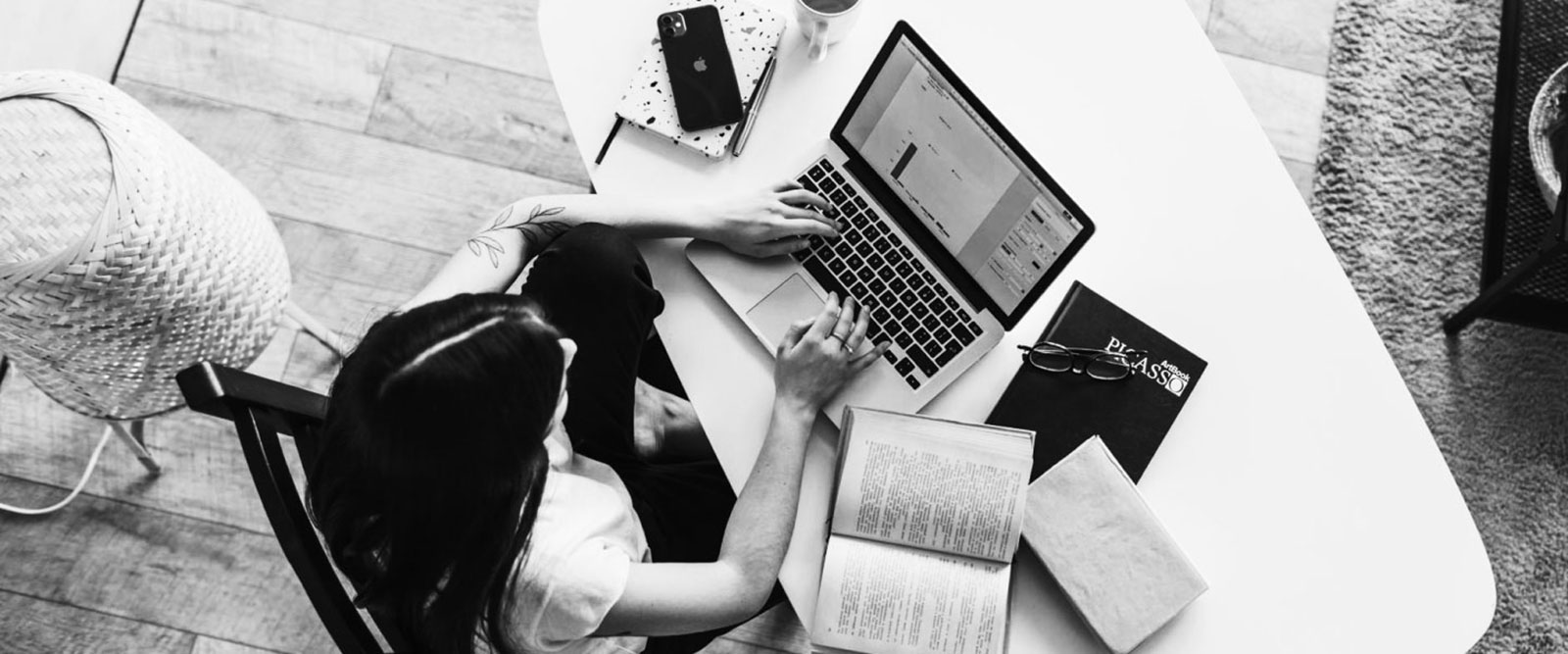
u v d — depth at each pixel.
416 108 2.04
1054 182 1.13
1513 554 1.87
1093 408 1.21
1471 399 1.94
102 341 1.33
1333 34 2.11
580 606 0.97
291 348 1.91
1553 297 1.83
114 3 2.03
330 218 1.98
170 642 1.79
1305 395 1.22
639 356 1.30
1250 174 1.29
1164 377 1.21
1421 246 2.01
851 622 1.11
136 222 1.25
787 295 1.25
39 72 1.35
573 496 1.02
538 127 2.04
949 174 1.21
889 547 1.14
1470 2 2.11
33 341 1.33
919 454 1.14
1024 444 1.14
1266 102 2.08
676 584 1.05
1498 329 1.97
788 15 1.35
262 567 1.83
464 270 1.22
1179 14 1.34
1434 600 1.17
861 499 1.13
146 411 1.50
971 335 1.23
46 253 1.27
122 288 1.28
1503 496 1.90
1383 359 1.23
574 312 1.24
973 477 1.13
